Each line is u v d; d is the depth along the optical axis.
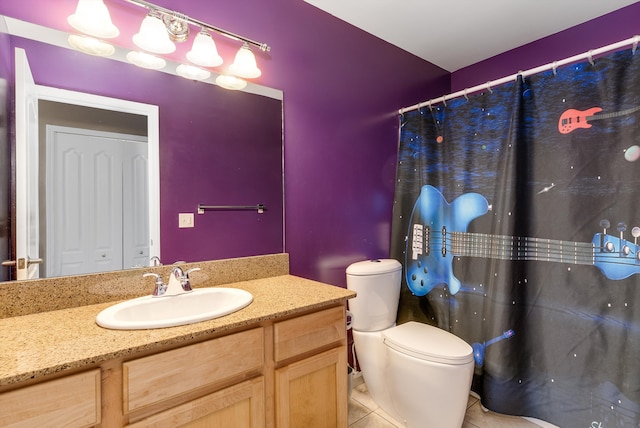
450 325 2.11
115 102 1.27
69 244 1.17
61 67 1.17
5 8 1.08
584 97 1.59
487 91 1.93
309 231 1.85
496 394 1.76
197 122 1.47
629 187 1.47
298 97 1.80
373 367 1.85
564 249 1.66
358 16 1.95
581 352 1.60
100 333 0.91
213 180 1.52
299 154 1.81
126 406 0.82
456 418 1.51
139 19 1.31
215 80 1.52
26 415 0.70
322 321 1.23
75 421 0.76
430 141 2.20
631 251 1.46
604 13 1.92
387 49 2.25
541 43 2.20
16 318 1.04
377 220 2.20
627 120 1.47
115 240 1.26
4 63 1.08
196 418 0.93
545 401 1.71
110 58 1.26
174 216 1.41
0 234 1.08
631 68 1.46
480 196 1.96
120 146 1.28
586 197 1.59
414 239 2.25
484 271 1.94
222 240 1.54
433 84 2.57
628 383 1.46
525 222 1.77
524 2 1.82
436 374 1.50
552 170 1.70
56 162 1.16
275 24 1.70
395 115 2.31
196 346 0.93
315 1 1.81
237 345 1.01
